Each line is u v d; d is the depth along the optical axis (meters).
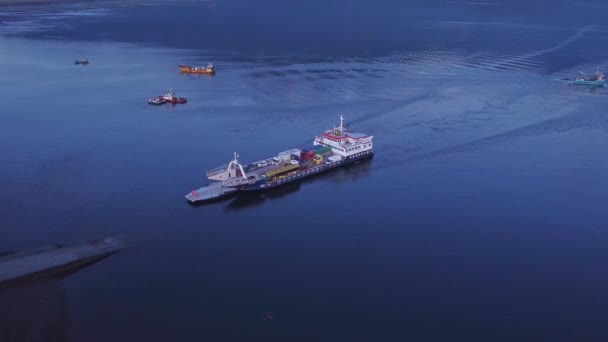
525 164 153.75
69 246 107.56
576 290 97.38
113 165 149.00
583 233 116.31
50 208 123.56
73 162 149.75
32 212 121.38
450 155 161.00
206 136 175.12
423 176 147.12
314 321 89.00
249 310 91.44
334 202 132.75
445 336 85.81
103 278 99.00
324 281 99.62
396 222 121.62
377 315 90.56
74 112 198.12
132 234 114.62
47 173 142.12
